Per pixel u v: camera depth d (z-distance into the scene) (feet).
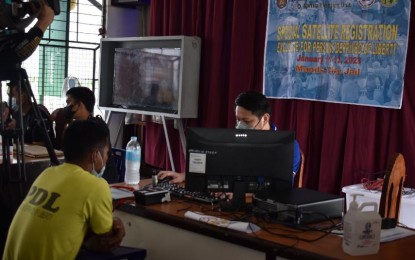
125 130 20.17
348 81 13.61
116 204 8.06
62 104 19.24
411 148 12.78
